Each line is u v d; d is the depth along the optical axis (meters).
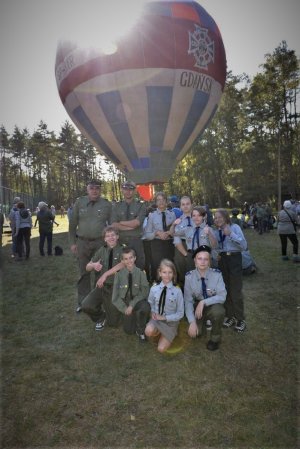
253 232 11.44
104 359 2.95
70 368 2.79
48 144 39.59
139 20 6.69
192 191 28.50
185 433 2.03
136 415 2.20
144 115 7.39
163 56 6.89
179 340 3.27
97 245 4.09
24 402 2.31
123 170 8.77
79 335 3.47
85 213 4.09
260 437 1.96
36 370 2.75
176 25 6.88
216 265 3.48
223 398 2.35
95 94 7.22
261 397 2.33
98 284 3.39
